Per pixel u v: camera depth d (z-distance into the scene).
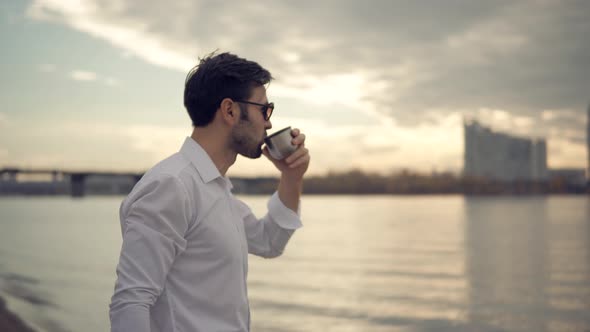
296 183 1.89
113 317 1.34
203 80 1.58
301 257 24.98
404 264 22.28
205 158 1.53
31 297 11.12
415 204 116.81
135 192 1.43
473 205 109.38
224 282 1.48
